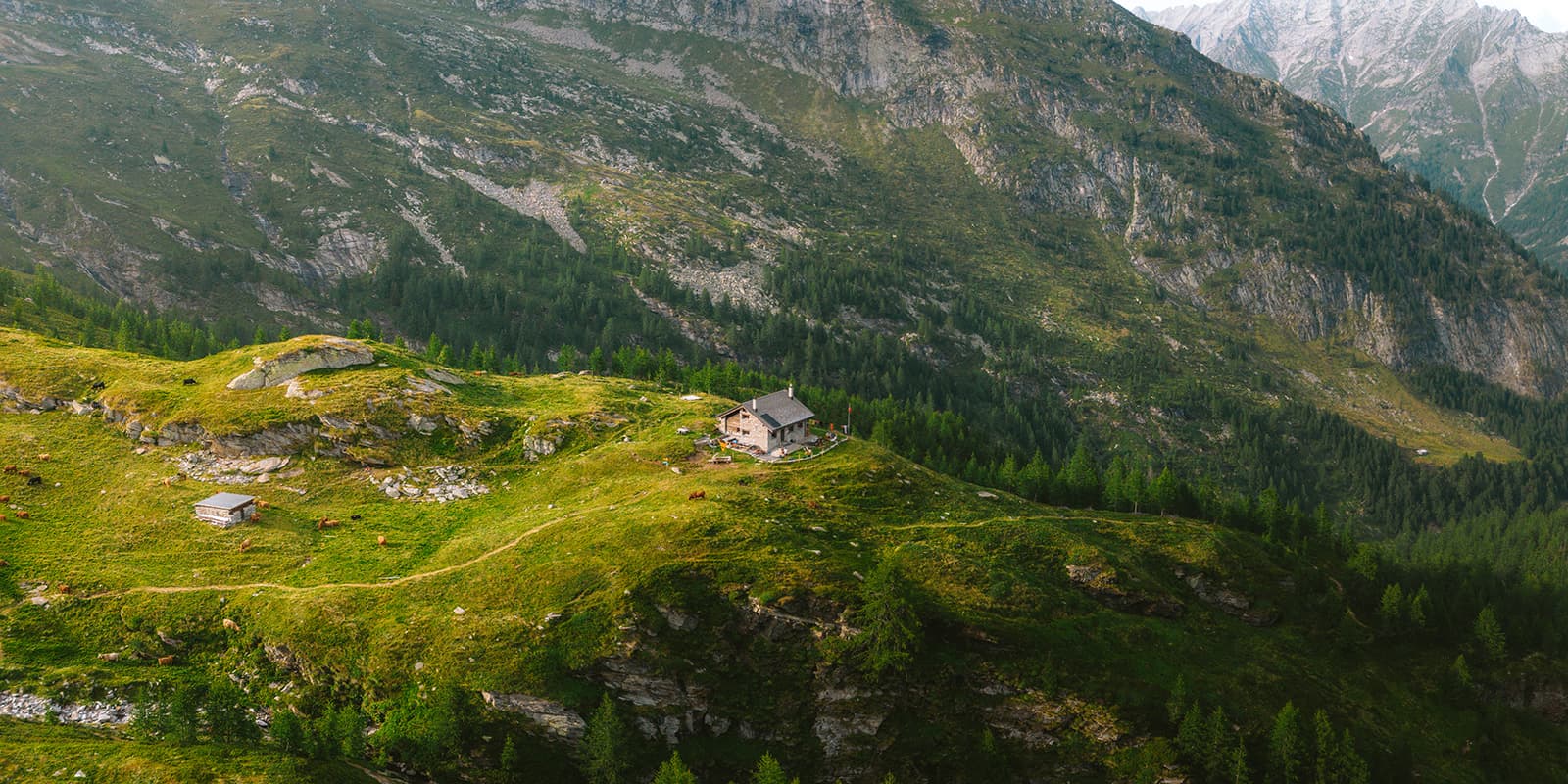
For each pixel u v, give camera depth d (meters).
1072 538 127.69
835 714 99.00
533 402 156.50
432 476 132.88
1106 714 102.88
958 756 100.00
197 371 152.12
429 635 96.56
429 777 87.94
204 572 108.44
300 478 129.88
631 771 91.19
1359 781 101.88
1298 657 124.94
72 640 97.81
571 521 114.56
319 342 152.38
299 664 95.56
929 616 106.00
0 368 146.62
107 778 77.00
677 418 149.00
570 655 94.81
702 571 103.25
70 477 126.69
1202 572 131.62
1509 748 124.50
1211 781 99.75
